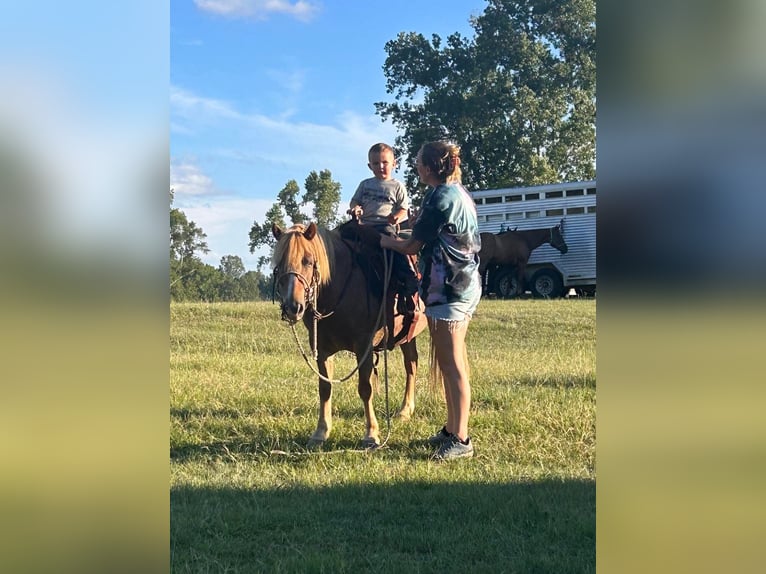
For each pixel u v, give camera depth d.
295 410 6.37
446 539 3.48
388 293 5.42
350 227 5.47
